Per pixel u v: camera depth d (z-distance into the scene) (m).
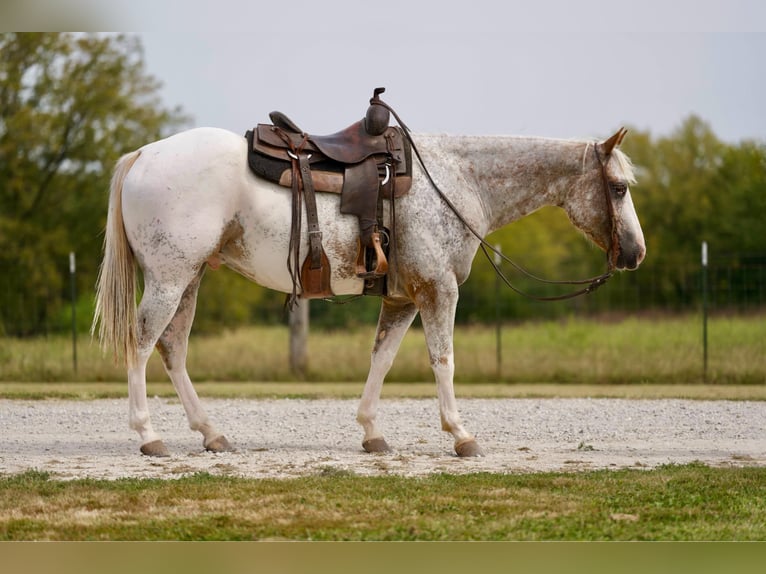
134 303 9.40
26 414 13.00
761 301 28.83
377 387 10.06
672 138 46.03
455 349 21.83
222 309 30.86
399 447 10.44
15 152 33.34
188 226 9.12
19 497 7.67
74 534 6.75
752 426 12.00
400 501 7.60
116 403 14.37
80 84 33.50
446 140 9.81
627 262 9.88
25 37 32.81
